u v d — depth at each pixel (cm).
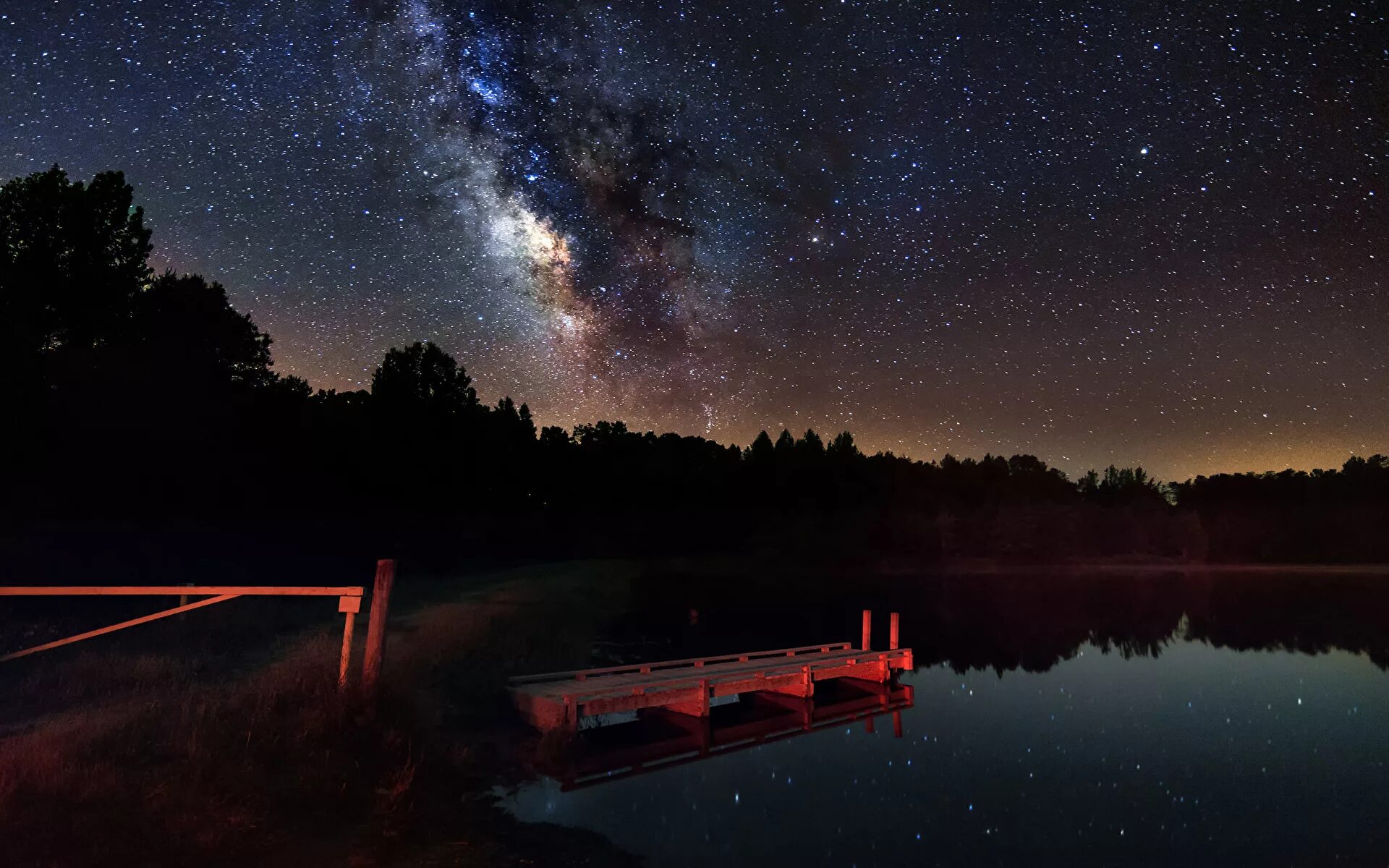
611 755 1276
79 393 2208
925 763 1331
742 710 1670
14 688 1001
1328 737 1582
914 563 7306
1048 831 1038
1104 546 9044
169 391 2522
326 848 689
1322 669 2450
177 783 696
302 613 1956
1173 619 3928
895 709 1766
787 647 2586
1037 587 5897
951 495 9144
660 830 938
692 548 6612
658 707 1537
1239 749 1482
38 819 604
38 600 1739
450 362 4562
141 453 2417
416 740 952
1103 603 4759
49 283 2252
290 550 3048
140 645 1314
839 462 8431
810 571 6334
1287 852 994
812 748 1405
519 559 4981
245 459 2828
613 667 1645
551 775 1094
